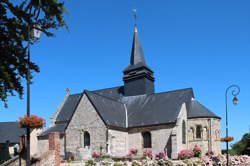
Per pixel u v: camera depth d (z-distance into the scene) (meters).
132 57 47.22
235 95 24.64
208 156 31.86
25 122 16.23
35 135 53.62
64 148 38.00
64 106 46.03
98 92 49.41
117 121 37.47
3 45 19.92
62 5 20.67
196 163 28.75
